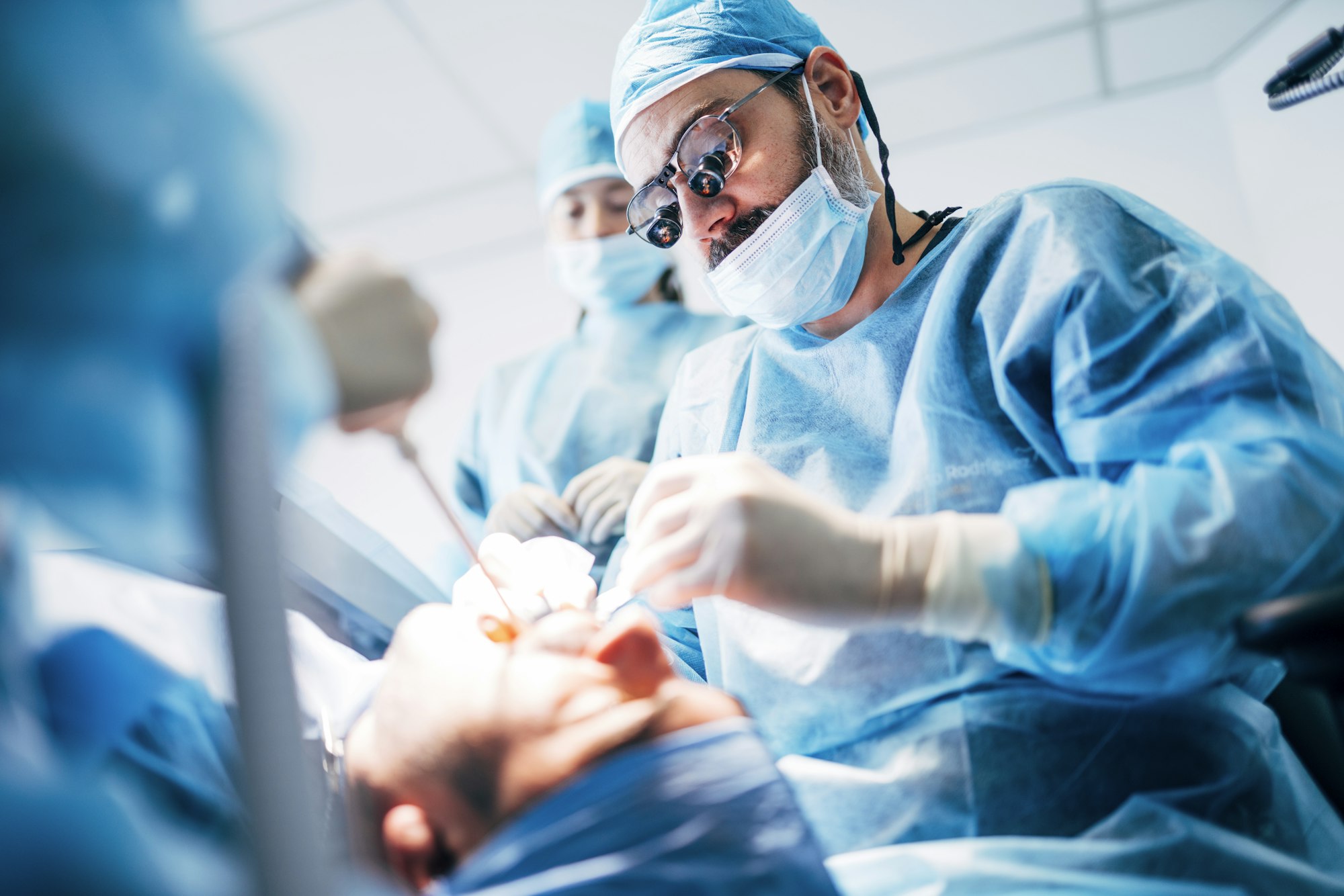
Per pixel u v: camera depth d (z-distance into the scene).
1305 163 2.74
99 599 0.87
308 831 0.54
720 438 1.32
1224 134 3.01
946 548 0.91
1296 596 0.76
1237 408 0.94
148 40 0.64
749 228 1.25
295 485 1.38
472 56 2.75
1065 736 0.95
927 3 2.76
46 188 0.59
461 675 0.84
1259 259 2.83
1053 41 2.92
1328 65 1.41
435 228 3.31
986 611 0.90
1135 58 3.01
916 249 1.28
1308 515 0.88
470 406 3.02
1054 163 3.11
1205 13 2.85
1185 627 0.87
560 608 1.05
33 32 0.61
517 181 3.18
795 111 1.26
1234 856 0.87
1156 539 0.88
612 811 0.72
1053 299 1.04
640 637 0.82
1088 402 0.99
